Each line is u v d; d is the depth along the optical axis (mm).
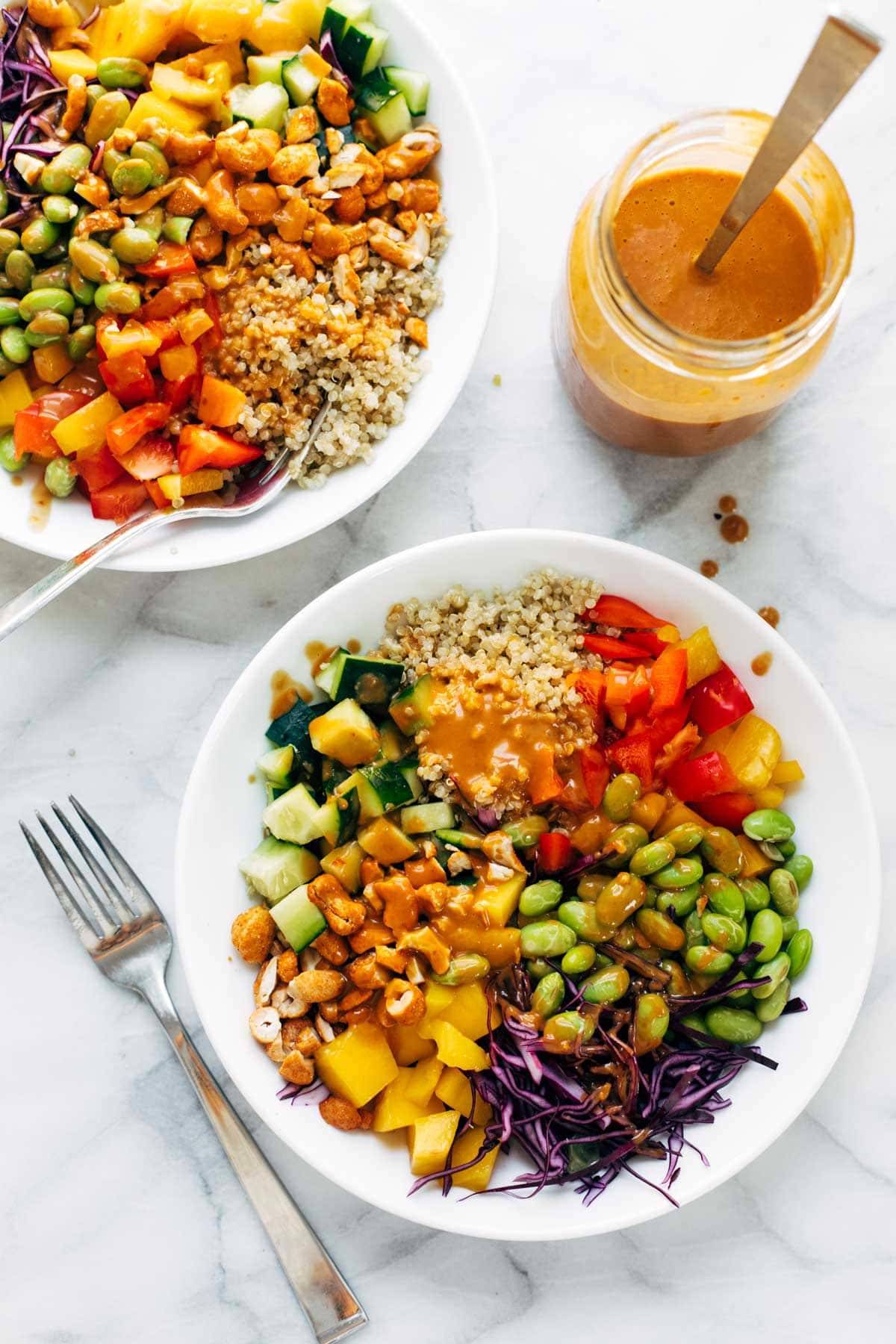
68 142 527
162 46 528
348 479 551
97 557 532
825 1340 569
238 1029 530
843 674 581
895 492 579
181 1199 576
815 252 504
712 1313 572
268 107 529
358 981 520
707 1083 533
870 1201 572
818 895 541
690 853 533
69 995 579
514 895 530
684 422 524
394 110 539
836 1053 519
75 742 581
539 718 534
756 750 541
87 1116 578
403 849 531
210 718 582
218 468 546
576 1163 524
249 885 546
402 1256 572
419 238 546
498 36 576
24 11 531
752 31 575
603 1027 526
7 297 529
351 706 537
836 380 580
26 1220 575
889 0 573
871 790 579
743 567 582
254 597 583
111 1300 573
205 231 530
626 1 575
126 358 519
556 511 582
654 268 509
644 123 578
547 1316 571
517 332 581
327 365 546
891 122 574
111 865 569
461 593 550
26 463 550
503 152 579
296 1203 570
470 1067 521
